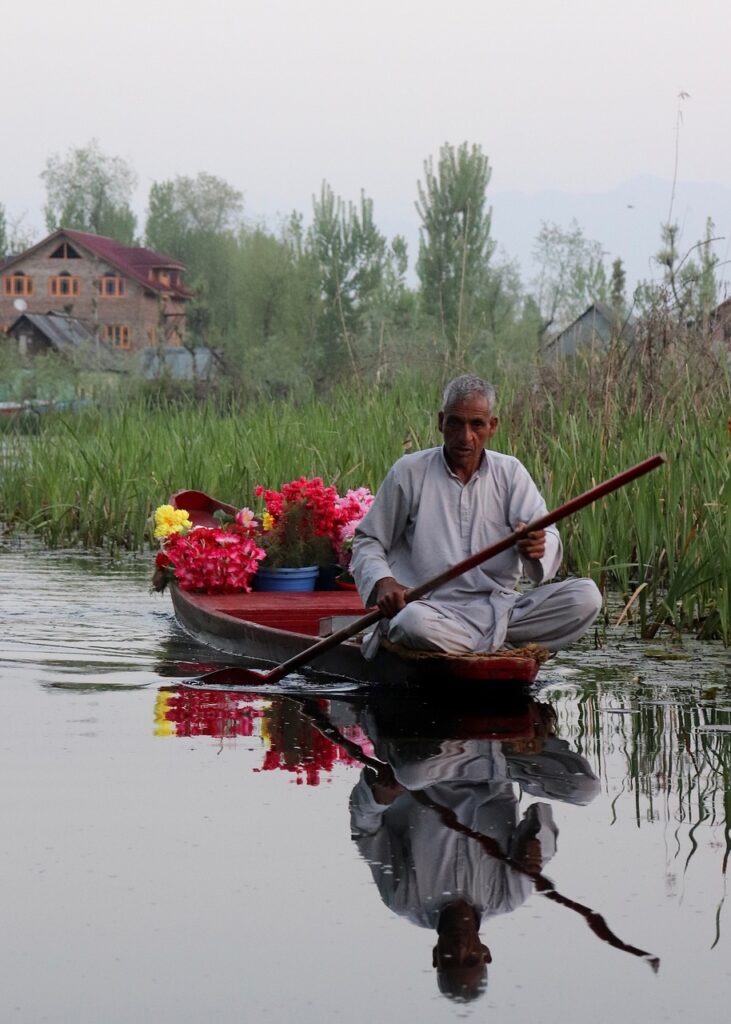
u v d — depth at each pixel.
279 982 3.08
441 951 3.24
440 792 4.59
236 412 16.03
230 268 58.12
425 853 3.94
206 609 7.67
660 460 5.70
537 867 3.83
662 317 10.46
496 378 12.45
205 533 8.40
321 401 14.41
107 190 83.50
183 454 13.19
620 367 10.65
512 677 6.05
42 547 12.58
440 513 6.46
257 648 7.14
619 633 7.83
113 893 3.61
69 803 4.41
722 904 3.54
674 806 4.43
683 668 6.86
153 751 5.11
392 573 6.54
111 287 65.12
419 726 5.60
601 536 9.05
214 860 3.86
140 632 8.00
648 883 3.70
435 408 12.34
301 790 4.59
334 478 11.30
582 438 9.90
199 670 6.84
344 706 6.00
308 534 8.80
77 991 3.04
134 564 11.25
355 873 3.77
